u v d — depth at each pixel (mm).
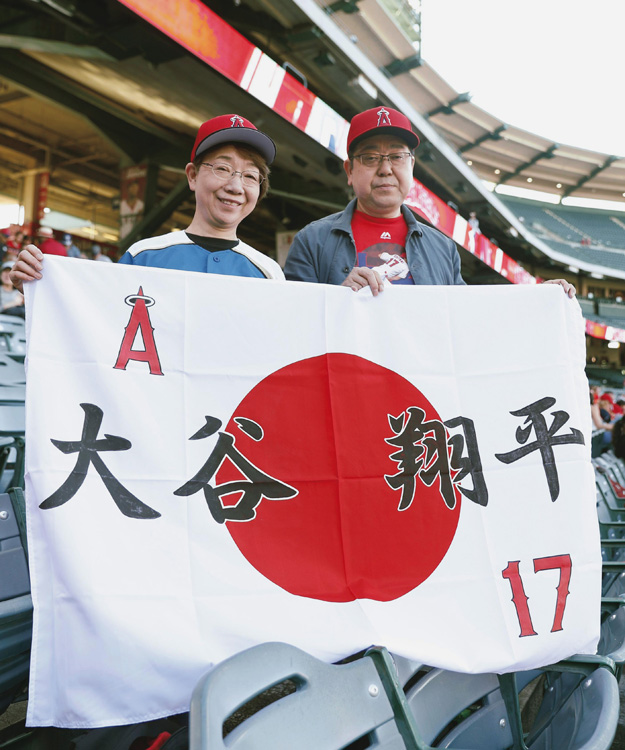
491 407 1603
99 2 7188
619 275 25359
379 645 1321
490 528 1528
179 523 1362
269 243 18109
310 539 1438
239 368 1492
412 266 2105
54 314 1392
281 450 1475
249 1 7395
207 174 1822
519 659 1432
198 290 1504
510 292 1665
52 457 1312
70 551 1264
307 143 9141
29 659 1479
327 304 1580
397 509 1496
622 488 4598
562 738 1337
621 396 15711
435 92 18766
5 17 7984
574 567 1537
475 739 1410
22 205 16516
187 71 7957
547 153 27797
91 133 15805
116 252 15953
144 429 1392
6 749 1370
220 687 917
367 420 1538
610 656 1503
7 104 14352
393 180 2072
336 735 1055
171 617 1284
